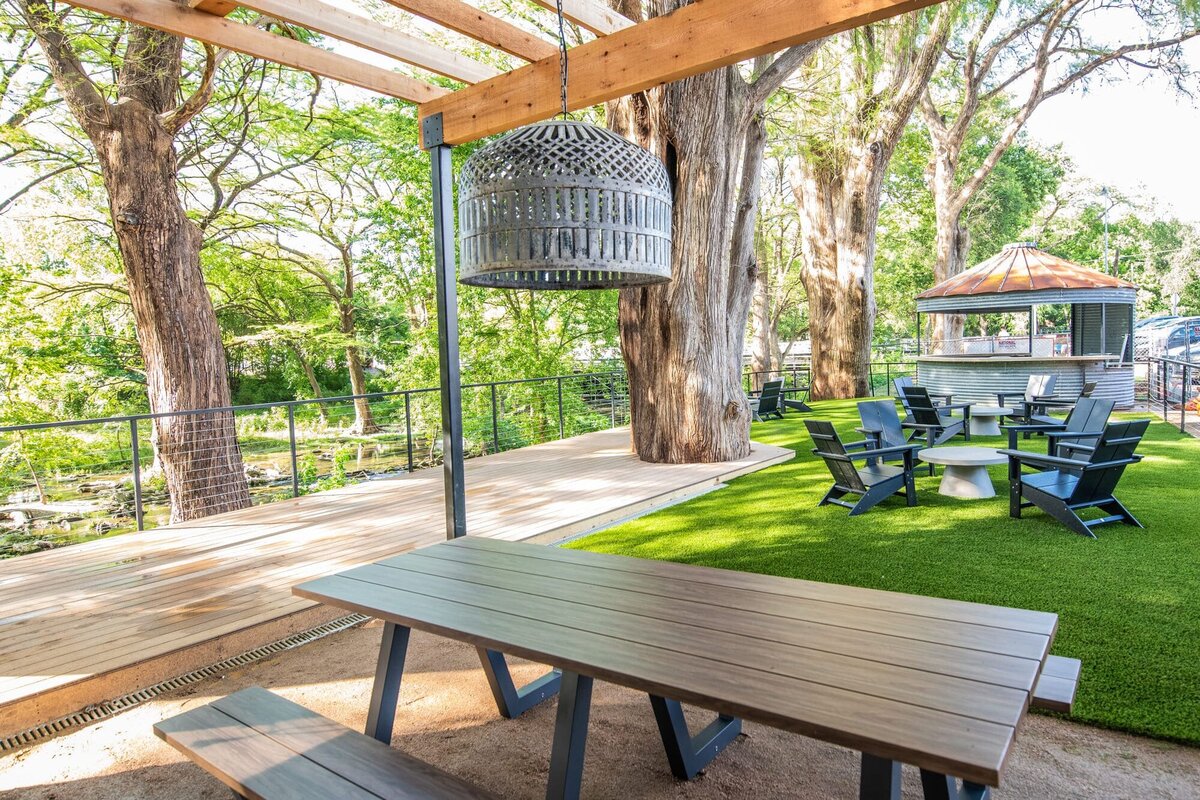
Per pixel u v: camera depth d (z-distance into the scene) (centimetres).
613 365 1955
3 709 295
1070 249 3759
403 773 192
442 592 251
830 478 753
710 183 805
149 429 1670
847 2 261
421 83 453
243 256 1833
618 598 235
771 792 236
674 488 695
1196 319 2122
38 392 1470
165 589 439
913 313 3347
